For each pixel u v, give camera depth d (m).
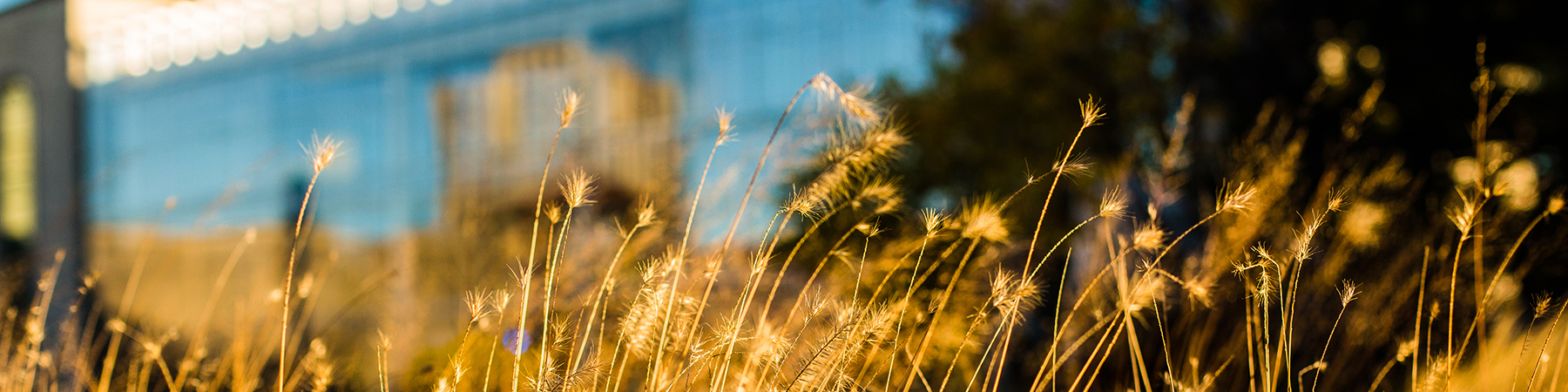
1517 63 3.42
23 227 7.29
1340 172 2.84
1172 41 3.27
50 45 7.31
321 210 6.73
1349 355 1.83
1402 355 1.16
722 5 5.59
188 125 7.70
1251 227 1.66
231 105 7.64
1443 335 1.76
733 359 1.19
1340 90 3.46
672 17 5.82
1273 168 2.02
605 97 5.86
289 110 7.49
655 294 0.95
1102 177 2.89
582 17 6.27
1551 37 3.31
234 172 7.43
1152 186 2.20
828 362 0.94
